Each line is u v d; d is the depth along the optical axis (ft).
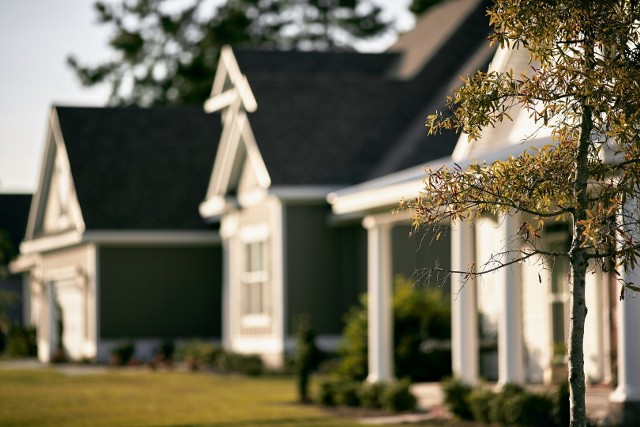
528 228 34.71
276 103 114.83
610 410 57.21
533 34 33.42
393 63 132.26
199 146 143.23
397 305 94.48
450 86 115.24
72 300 142.72
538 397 62.23
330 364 103.14
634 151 33.09
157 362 121.08
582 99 33.01
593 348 78.69
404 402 73.82
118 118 144.05
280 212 110.32
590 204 34.50
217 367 117.70
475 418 66.18
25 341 161.17
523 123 67.92
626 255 32.30
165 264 135.13
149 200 135.54
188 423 71.87
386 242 83.05
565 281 81.20
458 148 72.54
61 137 140.77
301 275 110.83
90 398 88.58
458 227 70.44
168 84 217.15
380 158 111.34
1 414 78.64
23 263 166.09
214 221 132.77
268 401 84.02
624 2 32.94
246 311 118.32
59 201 145.18
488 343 92.22
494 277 91.56
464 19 122.52
